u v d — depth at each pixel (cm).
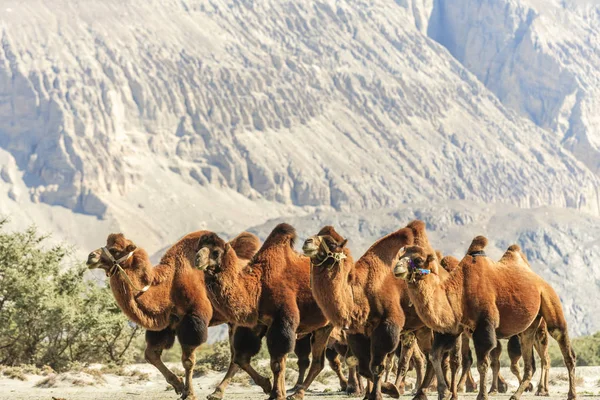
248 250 3612
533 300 3422
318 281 3159
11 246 6462
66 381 5053
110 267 3334
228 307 3253
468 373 4484
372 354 3272
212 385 5059
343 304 3173
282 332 3284
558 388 4991
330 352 4547
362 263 3297
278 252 3369
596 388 4991
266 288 3312
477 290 3275
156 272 3416
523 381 3666
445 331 3219
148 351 3500
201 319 3419
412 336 3650
